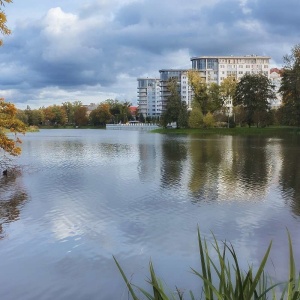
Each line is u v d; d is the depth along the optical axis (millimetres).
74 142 61000
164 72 180375
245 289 3189
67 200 16609
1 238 11727
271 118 84562
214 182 20797
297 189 18609
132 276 8984
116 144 54344
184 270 9219
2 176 23703
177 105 101625
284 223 12836
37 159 33938
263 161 30266
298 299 3035
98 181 21516
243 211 14469
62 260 9977
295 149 40844
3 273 9281
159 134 88188
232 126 92062
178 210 14711
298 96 67500
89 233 12062
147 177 22812
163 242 11141
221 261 3340
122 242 11203
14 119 25609
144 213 14312
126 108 178750
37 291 8375
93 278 8906
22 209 15133
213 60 179500
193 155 35969
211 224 12828
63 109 186250
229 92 93875
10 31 20141
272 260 9609
